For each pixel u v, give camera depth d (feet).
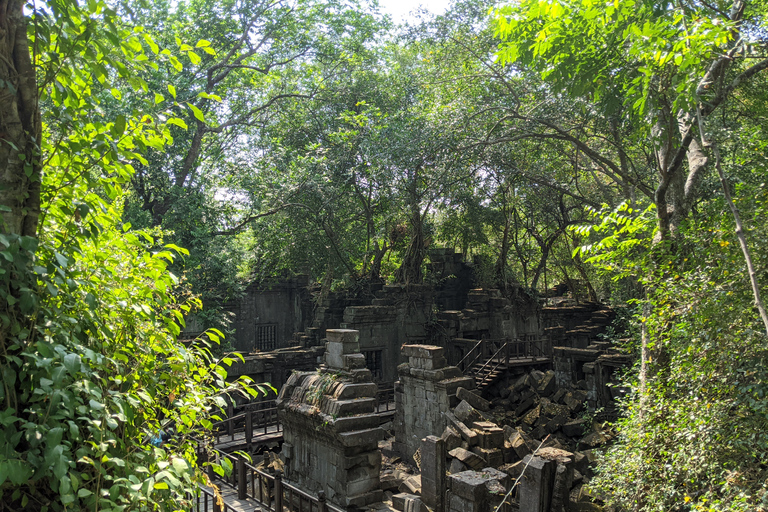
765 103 39.47
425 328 81.20
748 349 22.43
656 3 24.50
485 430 39.32
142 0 13.47
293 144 90.99
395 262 103.04
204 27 72.33
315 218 82.38
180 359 13.96
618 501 27.71
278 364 65.92
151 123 13.26
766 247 22.68
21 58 10.88
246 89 86.22
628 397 34.91
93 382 11.25
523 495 27.84
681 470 24.25
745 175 36.52
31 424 9.61
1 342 10.08
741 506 19.26
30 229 10.97
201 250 68.85
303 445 41.27
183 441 14.67
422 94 81.66
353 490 35.76
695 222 28.17
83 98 12.97
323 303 82.12
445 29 66.74
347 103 90.84
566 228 94.43
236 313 92.68
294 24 79.71
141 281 14.19
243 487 34.47
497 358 73.00
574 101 50.75
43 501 10.67
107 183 12.89
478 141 58.39
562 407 55.47
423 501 33.91
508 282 89.45
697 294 24.16
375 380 75.92
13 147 10.07
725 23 19.53
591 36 29.09
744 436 21.76
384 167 61.36
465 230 95.09
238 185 81.51
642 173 58.75
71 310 11.96
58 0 11.15
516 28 31.68
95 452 10.84
